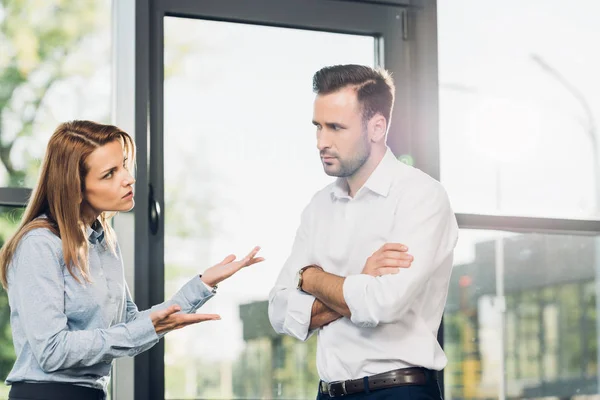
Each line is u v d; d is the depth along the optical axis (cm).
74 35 362
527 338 414
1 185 347
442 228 285
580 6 427
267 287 391
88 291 269
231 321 391
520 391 411
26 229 268
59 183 269
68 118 358
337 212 301
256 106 386
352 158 288
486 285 408
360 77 290
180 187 372
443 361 283
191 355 388
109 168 272
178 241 370
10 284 269
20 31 357
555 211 417
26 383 263
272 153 387
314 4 392
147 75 365
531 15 420
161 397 364
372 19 398
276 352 401
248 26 387
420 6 404
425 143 397
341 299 275
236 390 393
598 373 423
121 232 356
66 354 257
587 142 422
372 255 278
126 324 265
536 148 416
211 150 378
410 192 286
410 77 402
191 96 376
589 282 425
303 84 393
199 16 378
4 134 351
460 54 409
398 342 279
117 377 351
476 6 412
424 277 274
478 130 408
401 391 275
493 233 410
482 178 407
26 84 355
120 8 365
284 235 387
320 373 290
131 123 361
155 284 362
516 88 415
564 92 421
